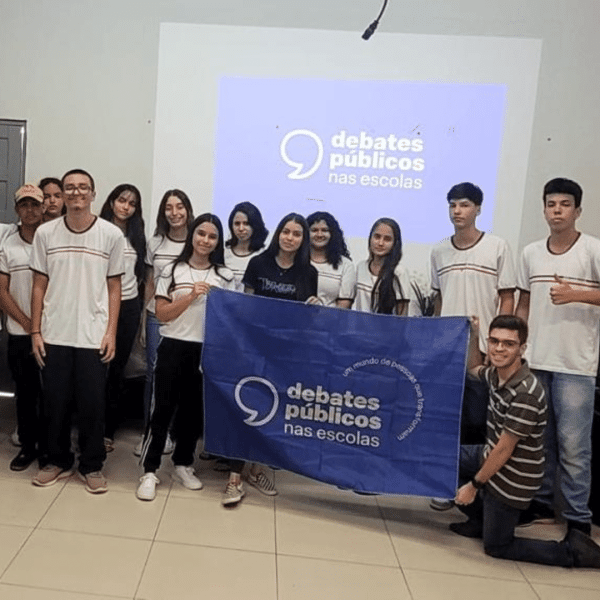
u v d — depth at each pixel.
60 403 2.66
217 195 3.72
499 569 2.27
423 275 3.63
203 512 2.57
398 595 2.05
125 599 1.91
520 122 3.54
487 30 3.53
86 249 2.57
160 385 2.66
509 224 3.60
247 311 2.62
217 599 1.95
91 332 2.61
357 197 3.65
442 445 2.45
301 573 2.14
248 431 2.66
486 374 2.41
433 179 3.61
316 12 3.59
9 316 2.89
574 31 3.49
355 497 2.86
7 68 3.74
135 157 3.77
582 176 3.57
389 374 2.51
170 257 3.12
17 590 1.92
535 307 2.58
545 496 2.74
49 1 3.68
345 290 3.07
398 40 3.55
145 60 3.69
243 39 3.62
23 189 2.85
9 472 2.84
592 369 2.50
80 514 2.46
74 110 3.76
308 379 2.58
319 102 3.62
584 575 2.27
